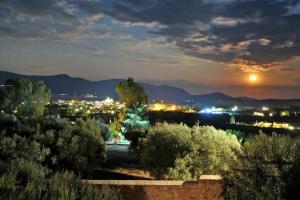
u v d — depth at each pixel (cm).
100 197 766
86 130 2277
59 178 817
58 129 2231
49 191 744
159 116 10750
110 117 8419
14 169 830
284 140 1303
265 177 1239
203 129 2081
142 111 6078
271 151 1269
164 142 2088
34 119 2262
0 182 721
